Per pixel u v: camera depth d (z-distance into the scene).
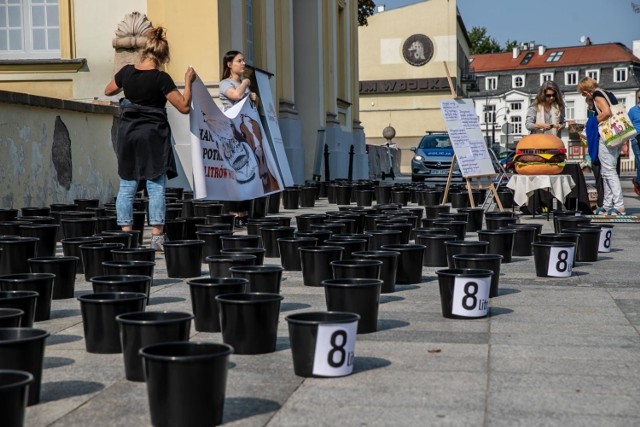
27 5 15.21
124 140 8.01
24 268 6.30
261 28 17.70
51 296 5.26
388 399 3.52
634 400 3.51
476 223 10.61
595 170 12.27
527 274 7.03
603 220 11.81
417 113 62.94
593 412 3.35
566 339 4.63
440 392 3.62
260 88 14.87
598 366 4.06
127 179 8.02
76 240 6.98
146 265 5.67
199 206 10.37
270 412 3.35
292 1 20.81
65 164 11.65
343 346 3.86
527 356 4.25
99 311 4.33
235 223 10.80
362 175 28.92
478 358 4.21
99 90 15.03
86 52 15.05
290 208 14.15
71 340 4.67
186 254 6.70
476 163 12.49
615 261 7.87
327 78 24.50
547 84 12.52
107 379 3.87
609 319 5.19
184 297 5.90
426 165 29.25
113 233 7.35
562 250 6.82
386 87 62.94
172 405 3.09
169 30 14.44
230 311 4.26
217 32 14.34
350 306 4.74
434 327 4.95
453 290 5.18
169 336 3.77
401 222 9.05
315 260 6.26
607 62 103.19
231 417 3.29
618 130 11.75
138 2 14.78
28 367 3.45
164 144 8.06
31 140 10.75
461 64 69.25
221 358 3.15
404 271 6.48
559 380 3.81
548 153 11.34
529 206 12.16
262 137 11.36
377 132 63.66
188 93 8.12
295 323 3.86
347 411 3.37
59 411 3.40
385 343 4.54
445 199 12.59
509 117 106.38
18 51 15.29
